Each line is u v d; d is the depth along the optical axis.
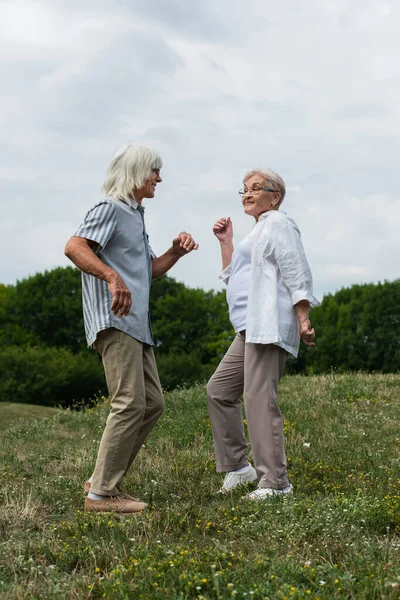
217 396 5.21
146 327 4.73
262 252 4.84
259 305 4.81
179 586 3.05
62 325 50.41
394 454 6.50
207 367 49.75
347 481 5.17
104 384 48.84
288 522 3.93
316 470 5.62
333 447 6.86
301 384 12.41
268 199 5.10
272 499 4.45
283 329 4.78
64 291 50.53
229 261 5.65
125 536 3.87
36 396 47.22
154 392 4.80
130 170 4.76
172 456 6.71
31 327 50.78
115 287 4.30
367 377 12.95
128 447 4.57
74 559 3.57
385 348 45.22
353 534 3.74
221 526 4.04
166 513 4.25
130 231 4.70
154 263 5.20
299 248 4.81
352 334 46.44
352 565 3.25
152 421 4.82
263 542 3.68
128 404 4.53
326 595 2.87
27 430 10.23
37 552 3.70
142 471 5.87
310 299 4.77
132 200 4.79
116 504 4.49
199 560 3.33
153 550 3.52
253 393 4.80
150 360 4.84
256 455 4.79
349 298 51.28
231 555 3.38
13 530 4.18
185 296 51.88
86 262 4.39
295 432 7.93
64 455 7.07
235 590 2.91
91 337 4.63
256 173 5.12
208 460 6.11
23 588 3.17
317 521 3.86
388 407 9.99
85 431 9.76
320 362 47.22
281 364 4.87
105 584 3.08
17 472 6.09
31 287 50.78
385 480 5.17
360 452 6.50
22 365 46.97
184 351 50.25
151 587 3.07
